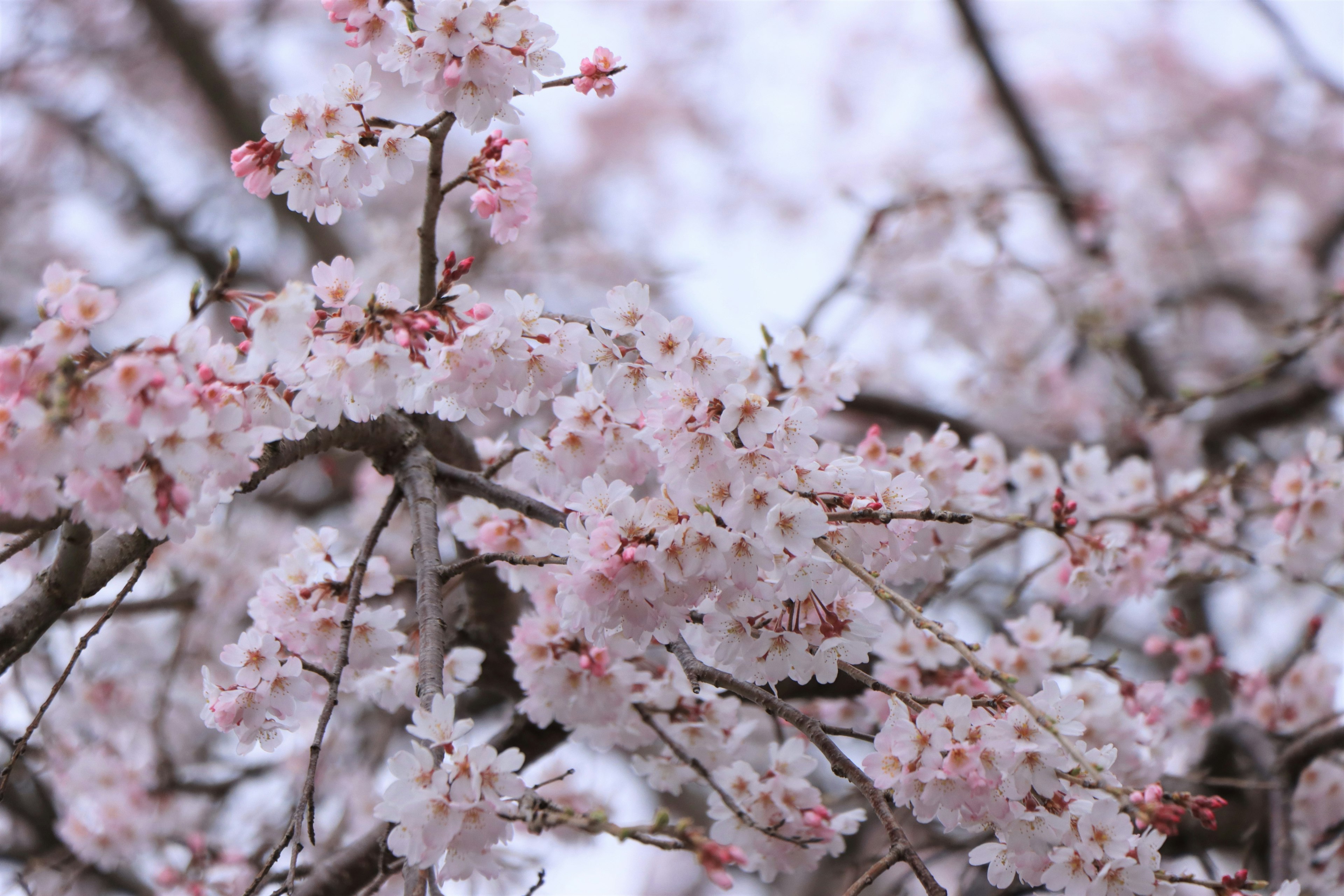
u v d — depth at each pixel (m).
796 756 2.64
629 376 2.18
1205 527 3.63
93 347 1.73
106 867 4.22
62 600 1.96
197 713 4.70
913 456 2.77
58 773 4.16
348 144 2.20
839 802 3.78
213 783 4.33
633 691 2.79
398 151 2.23
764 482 1.94
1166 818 1.76
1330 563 3.84
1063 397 6.11
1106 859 2.04
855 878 3.85
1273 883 3.20
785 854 2.64
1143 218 7.11
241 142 7.36
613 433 2.21
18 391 1.66
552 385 2.22
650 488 3.29
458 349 2.11
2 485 1.69
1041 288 6.43
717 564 1.94
